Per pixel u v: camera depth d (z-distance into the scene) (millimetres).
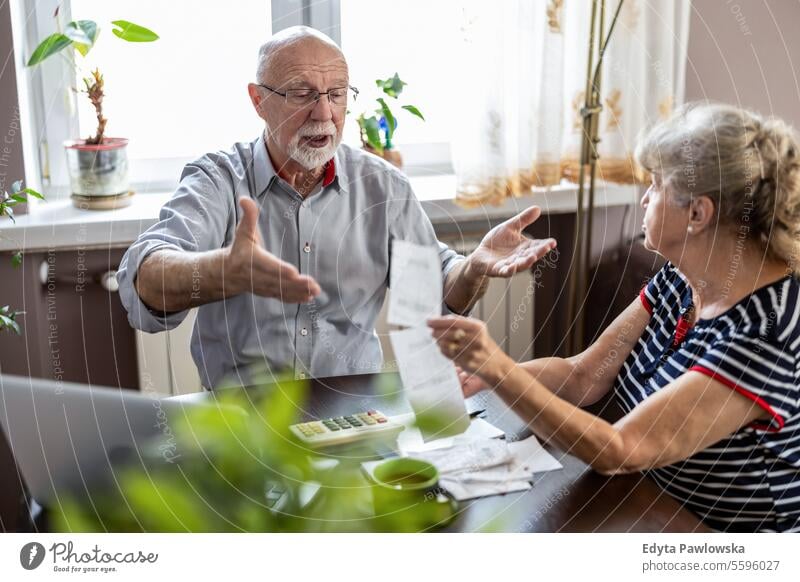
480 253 1264
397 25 1674
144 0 1672
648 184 1858
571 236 1855
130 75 1695
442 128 1796
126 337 1680
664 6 1793
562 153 1822
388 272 1412
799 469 910
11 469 1505
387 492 727
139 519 748
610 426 865
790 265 901
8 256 1554
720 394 869
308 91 1267
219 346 1360
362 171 1410
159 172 1742
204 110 1751
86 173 1569
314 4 1678
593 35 1770
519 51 1725
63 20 1644
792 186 875
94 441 786
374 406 1047
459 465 869
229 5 1715
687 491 975
